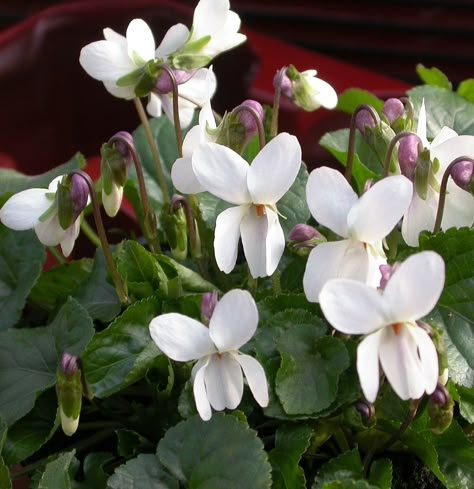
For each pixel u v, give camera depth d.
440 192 0.20
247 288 0.24
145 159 0.29
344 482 0.19
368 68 0.46
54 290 0.26
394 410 0.21
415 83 0.46
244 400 0.21
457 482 0.21
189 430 0.20
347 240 0.18
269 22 0.47
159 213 0.28
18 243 0.25
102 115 0.37
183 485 0.20
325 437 0.21
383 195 0.18
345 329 0.17
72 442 0.23
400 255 0.23
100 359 0.22
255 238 0.19
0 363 0.23
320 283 0.18
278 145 0.19
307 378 0.20
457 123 0.29
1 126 0.36
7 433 0.22
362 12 0.45
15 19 0.49
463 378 0.21
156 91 0.23
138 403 0.23
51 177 0.27
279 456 0.20
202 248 0.25
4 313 0.25
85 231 0.29
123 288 0.23
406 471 0.22
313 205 0.18
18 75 0.35
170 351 0.18
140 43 0.23
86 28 0.35
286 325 0.21
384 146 0.21
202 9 0.23
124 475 0.20
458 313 0.22
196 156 0.19
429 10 0.45
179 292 0.23
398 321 0.17
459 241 0.21
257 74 0.39
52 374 0.22
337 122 0.36
